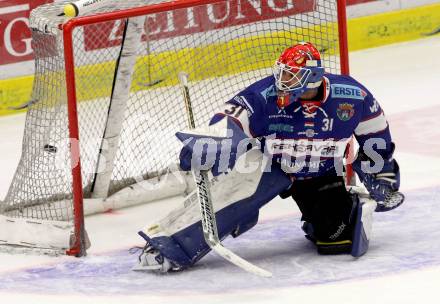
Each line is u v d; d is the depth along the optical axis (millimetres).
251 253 12117
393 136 18172
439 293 10180
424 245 11867
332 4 16281
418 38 28203
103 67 19656
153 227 11445
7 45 22312
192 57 17891
